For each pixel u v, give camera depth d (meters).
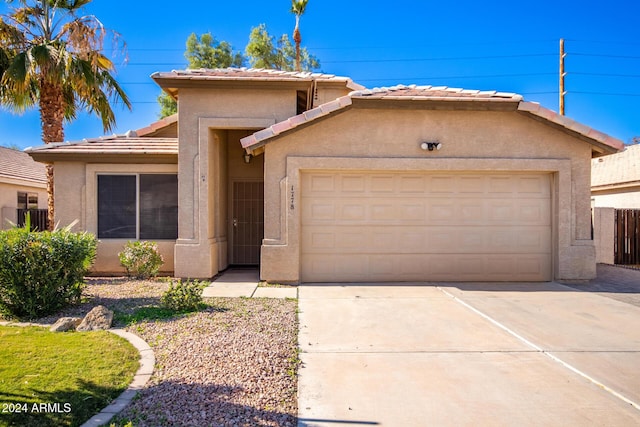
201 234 11.06
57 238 7.69
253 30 31.88
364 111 10.46
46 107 13.91
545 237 10.91
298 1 28.42
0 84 13.60
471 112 10.56
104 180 11.92
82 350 5.60
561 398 4.55
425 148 10.37
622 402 4.46
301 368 5.29
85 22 13.12
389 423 4.03
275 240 10.39
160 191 11.91
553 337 6.54
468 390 4.73
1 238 7.29
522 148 10.62
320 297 9.02
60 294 7.72
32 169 24.78
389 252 10.73
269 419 4.03
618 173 20.91
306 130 10.41
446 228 10.78
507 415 4.19
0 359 5.26
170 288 8.01
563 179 10.65
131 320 7.06
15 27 13.49
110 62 14.70
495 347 6.09
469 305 8.45
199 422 3.91
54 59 12.91
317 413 4.19
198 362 5.29
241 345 5.91
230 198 13.83
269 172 10.40
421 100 10.03
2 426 3.78
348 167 10.44
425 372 5.21
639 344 6.23
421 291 9.66
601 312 7.98
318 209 10.66
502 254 10.82
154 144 12.46
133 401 4.28
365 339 6.39
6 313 7.37
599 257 14.88
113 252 11.80
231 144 13.84
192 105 11.12
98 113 15.50
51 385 4.58
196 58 30.38
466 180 10.80
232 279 11.17
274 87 11.05
